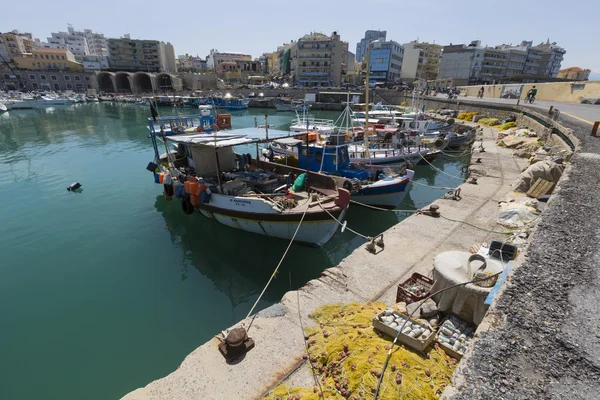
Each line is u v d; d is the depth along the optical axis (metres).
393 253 8.29
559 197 7.36
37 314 8.85
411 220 10.41
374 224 15.29
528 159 18.80
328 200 11.51
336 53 89.44
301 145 16.08
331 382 4.18
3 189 18.97
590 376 2.92
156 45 109.56
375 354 4.18
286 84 91.00
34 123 47.12
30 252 12.07
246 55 132.62
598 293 4.05
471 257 5.23
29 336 8.08
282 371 4.78
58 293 9.76
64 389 6.66
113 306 9.22
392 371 3.87
